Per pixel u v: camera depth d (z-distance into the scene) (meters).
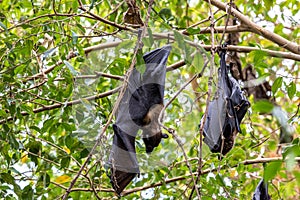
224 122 9.85
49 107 11.20
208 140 10.07
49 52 10.26
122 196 12.07
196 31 10.00
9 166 10.64
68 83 10.86
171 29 8.07
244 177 12.21
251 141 12.30
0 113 10.39
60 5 12.30
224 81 9.84
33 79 11.50
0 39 10.91
